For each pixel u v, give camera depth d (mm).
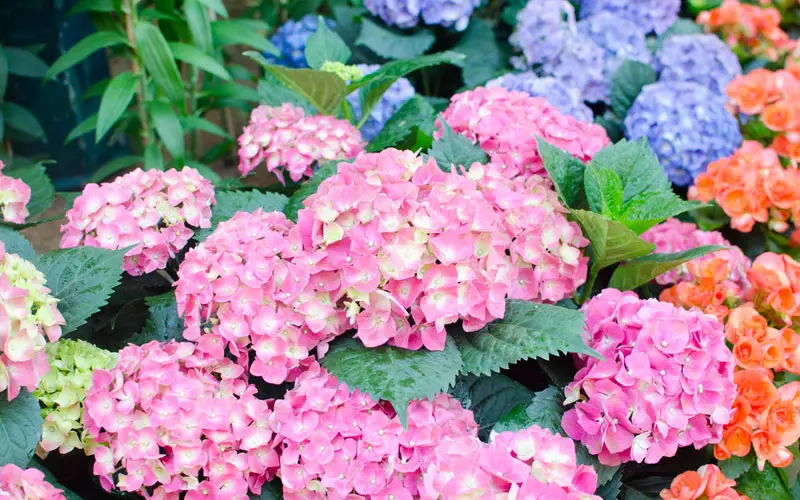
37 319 1402
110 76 2619
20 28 2463
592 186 1623
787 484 1557
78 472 1535
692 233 1802
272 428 1442
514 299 1533
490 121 1702
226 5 2926
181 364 1457
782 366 1549
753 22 2238
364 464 1414
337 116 2021
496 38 2457
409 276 1422
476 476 1345
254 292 1437
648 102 1990
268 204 1669
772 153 1825
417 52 2225
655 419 1429
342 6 2377
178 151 2027
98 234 1557
